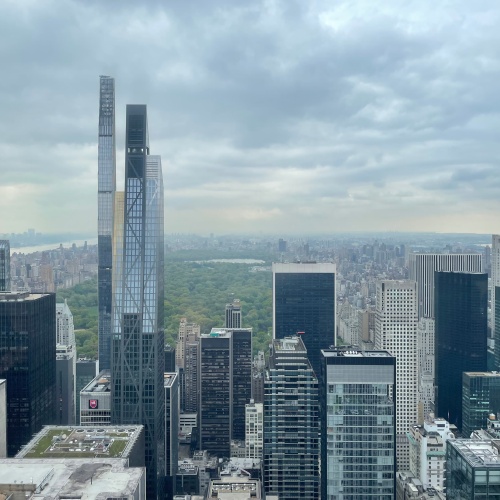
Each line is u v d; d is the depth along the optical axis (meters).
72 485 183.00
